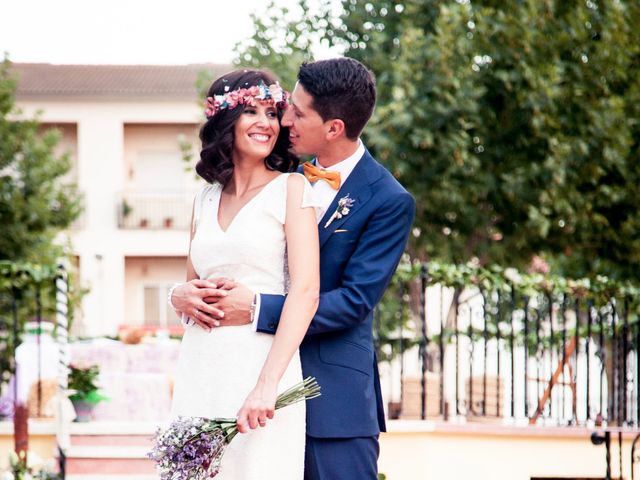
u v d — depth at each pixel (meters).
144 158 22.72
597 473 6.89
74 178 22.36
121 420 7.63
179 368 3.26
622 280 10.59
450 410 9.51
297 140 3.45
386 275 3.40
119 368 8.59
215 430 3.06
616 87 10.41
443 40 9.80
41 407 7.48
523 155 10.35
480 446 6.71
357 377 3.41
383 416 3.59
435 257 11.20
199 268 3.26
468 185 10.23
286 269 3.27
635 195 10.28
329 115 3.40
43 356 7.52
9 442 6.75
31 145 13.64
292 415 3.21
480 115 10.18
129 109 22.30
